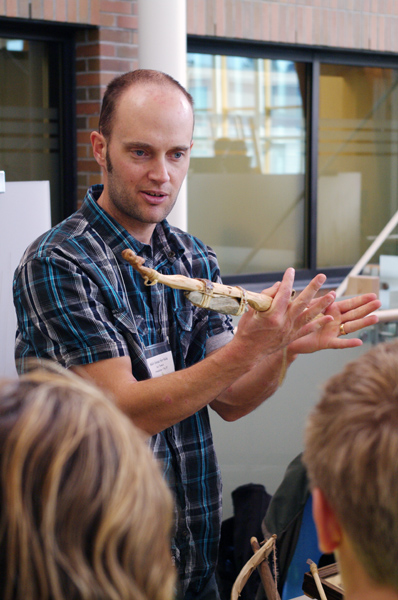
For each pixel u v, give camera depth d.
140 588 0.51
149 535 0.52
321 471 0.67
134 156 1.37
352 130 5.48
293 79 5.16
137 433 0.55
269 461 2.28
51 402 0.53
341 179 5.47
